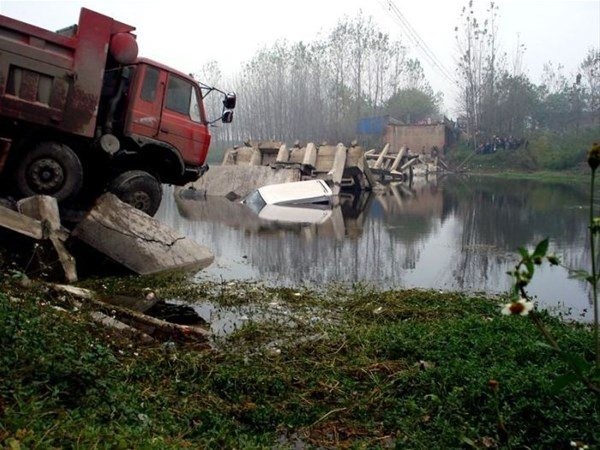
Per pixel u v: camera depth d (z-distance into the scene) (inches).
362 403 146.9
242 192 832.3
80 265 299.1
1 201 296.8
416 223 554.6
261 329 209.2
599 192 906.1
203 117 403.2
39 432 100.3
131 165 381.7
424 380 153.6
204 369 162.1
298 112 2020.2
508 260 369.4
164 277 291.6
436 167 1625.2
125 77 361.4
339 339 194.9
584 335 185.9
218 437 124.0
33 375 122.6
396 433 135.0
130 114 360.5
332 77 2044.8
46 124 316.2
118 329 184.4
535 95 1910.7
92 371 131.3
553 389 82.2
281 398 150.5
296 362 173.9
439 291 271.4
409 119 2190.0
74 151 354.6
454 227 525.7
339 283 299.9
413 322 212.7
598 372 88.0
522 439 123.3
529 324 197.6
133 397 132.9
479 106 1823.3
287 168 828.0
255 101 2156.7
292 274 320.5
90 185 374.6
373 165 1262.3
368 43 2068.2
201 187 887.1
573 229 511.2
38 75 311.0
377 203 768.9
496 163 1641.2
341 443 130.7
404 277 316.8
